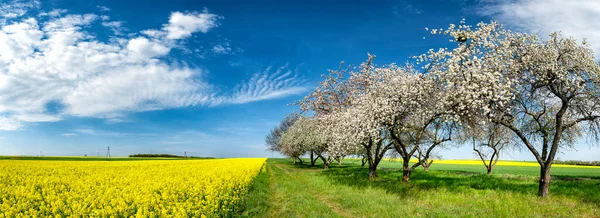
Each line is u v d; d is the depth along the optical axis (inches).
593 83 563.8
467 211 443.8
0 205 394.6
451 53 586.6
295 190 714.2
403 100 714.2
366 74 1022.4
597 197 526.9
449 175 1024.2
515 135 996.6
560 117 577.3
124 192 475.5
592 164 2480.3
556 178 945.5
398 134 824.9
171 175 780.0
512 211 435.8
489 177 929.5
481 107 568.4
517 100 605.0
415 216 419.8
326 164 1681.8
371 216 438.9
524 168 1898.4
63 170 994.7
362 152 1181.7
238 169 984.3
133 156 3907.5
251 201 538.9
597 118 595.8
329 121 1013.8
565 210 444.1
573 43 573.6
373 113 762.2
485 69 567.5
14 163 1370.6
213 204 422.3
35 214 369.7
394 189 663.1
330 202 566.6
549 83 578.6
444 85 645.9
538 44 592.1
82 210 373.1
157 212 393.7
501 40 600.4
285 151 2274.9
